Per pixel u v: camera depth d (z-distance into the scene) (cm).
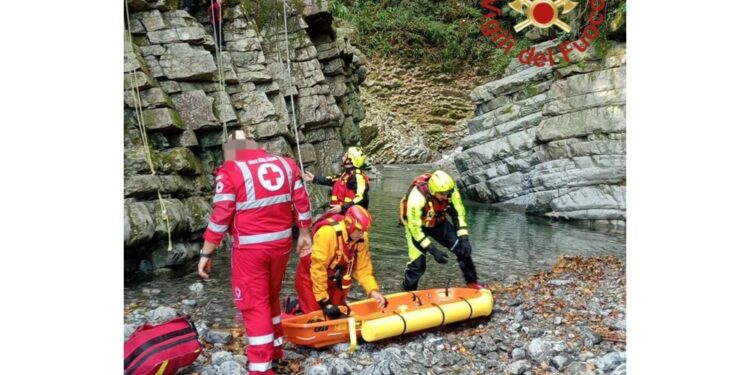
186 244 657
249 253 332
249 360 337
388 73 2570
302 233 362
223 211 328
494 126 1260
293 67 1034
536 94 1208
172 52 748
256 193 331
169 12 770
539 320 471
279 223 339
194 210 679
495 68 2339
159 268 613
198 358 380
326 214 427
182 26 766
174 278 591
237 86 856
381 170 1967
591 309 499
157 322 457
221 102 768
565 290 570
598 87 1064
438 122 2545
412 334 435
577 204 1027
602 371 362
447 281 620
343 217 424
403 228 912
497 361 389
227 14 907
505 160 1205
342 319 402
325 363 378
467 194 1311
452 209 546
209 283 575
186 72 745
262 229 333
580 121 1074
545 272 658
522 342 420
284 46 1026
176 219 625
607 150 1041
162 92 698
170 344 339
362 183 662
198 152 762
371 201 1227
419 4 2731
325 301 416
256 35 920
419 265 534
